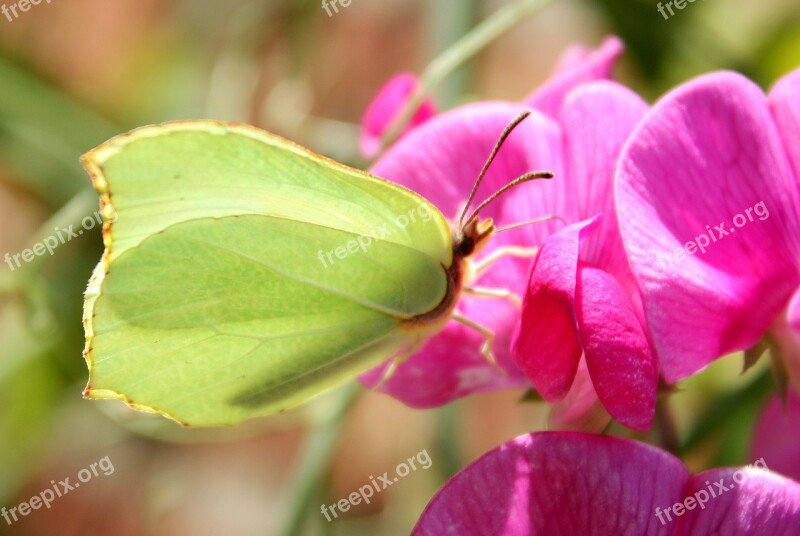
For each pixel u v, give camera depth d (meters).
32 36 0.24
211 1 0.24
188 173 0.14
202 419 0.15
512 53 0.26
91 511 0.24
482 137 0.15
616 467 0.13
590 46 0.25
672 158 0.14
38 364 0.20
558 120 0.15
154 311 0.14
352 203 0.14
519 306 0.15
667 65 0.19
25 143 0.20
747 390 0.16
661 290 0.13
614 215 0.14
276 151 0.14
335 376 0.15
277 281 0.14
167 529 0.24
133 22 0.26
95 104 0.22
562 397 0.14
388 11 0.26
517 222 0.15
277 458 0.25
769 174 0.14
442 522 0.13
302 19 0.20
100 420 0.23
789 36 0.19
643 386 0.13
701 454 0.17
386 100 0.17
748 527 0.13
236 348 0.15
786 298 0.14
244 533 0.24
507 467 0.13
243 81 0.20
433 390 0.15
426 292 0.15
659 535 0.13
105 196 0.14
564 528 0.13
